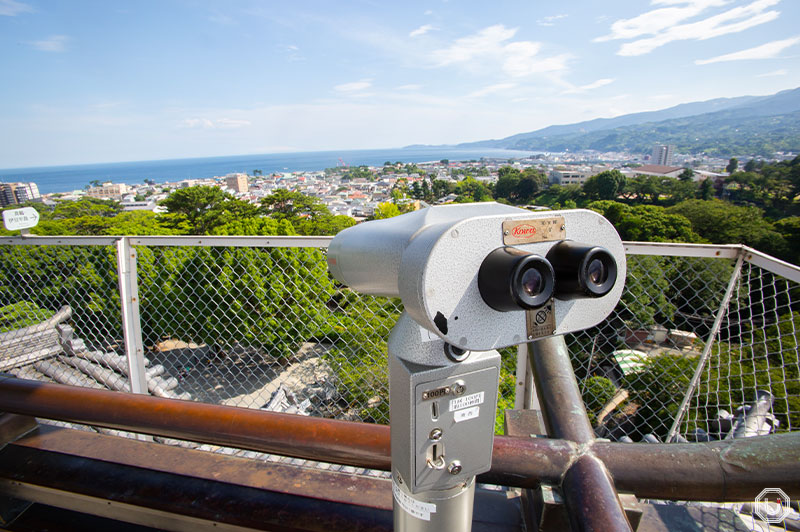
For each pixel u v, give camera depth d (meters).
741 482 0.85
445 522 0.81
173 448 1.52
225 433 1.18
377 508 1.23
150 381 4.68
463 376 0.73
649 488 0.89
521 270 0.58
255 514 1.23
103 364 3.90
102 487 1.35
